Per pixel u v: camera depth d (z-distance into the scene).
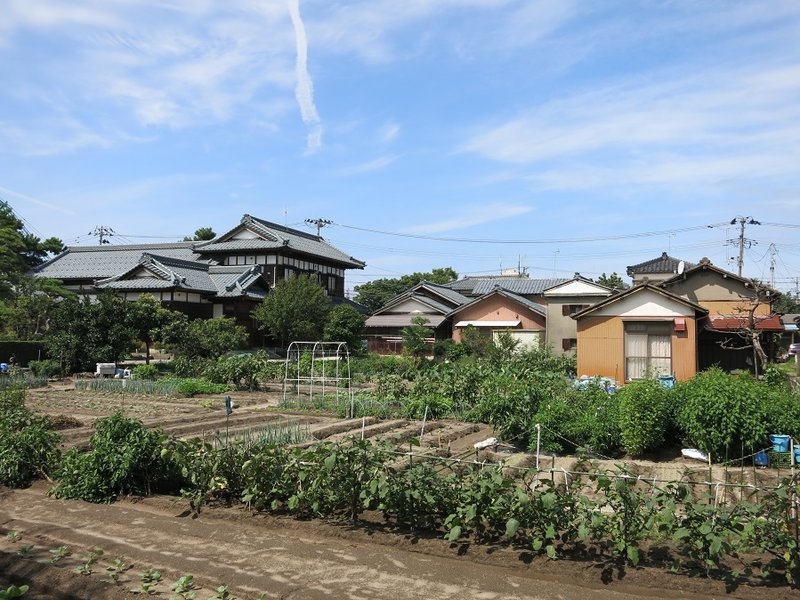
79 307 28.20
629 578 5.64
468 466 7.76
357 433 14.08
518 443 13.07
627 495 5.93
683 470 9.84
